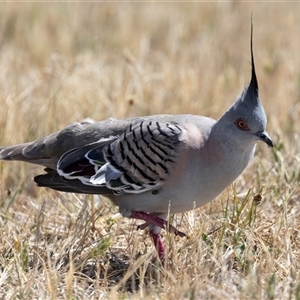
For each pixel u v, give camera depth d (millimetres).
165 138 10008
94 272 10273
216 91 17062
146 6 24062
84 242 10773
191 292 8883
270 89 17641
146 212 10594
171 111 15945
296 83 17266
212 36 21312
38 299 9289
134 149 10164
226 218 10844
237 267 10164
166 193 10164
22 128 14523
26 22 22156
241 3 23953
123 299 9117
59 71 17500
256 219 11234
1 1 23203
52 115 14898
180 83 17281
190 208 10406
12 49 20250
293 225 11016
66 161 10609
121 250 10914
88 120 11180
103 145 10516
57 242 11047
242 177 13039
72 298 9172
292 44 20234
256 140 9977
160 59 19516
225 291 9047
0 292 9672
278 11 23203
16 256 10070
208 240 10453
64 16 22844
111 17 23016
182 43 20938
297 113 15969
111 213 12000
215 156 9938
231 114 9977
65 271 10039
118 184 10273
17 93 16312
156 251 10195
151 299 8922
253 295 8719
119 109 15484
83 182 10430
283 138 14414
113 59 19469
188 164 9930
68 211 12109
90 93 16031
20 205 12758
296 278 9438
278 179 12375
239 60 19750
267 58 19375
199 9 23625
